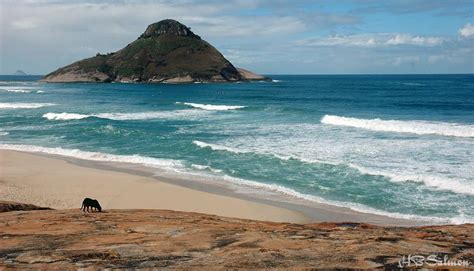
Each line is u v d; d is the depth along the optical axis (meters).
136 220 7.66
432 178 17.77
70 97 85.06
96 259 5.06
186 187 19.08
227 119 43.75
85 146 30.27
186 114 50.09
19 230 6.74
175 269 4.62
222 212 15.57
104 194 18.03
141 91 110.62
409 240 5.68
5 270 4.68
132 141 31.45
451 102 64.25
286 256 4.98
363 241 5.60
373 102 66.12
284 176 20.09
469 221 13.52
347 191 17.33
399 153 23.62
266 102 68.75
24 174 21.69
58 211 9.48
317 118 42.34
